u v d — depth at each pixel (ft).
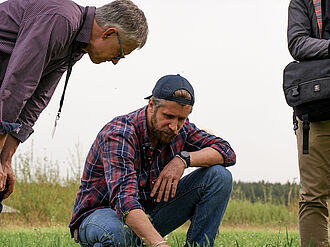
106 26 9.32
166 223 10.18
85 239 9.46
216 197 9.65
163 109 8.73
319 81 10.43
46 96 10.21
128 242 8.89
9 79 8.54
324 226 10.78
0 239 14.33
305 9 11.19
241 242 13.38
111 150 8.89
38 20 8.79
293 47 11.08
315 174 10.72
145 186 9.67
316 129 10.65
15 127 8.61
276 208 38.37
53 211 31.17
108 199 9.59
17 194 32.09
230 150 9.97
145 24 9.68
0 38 9.01
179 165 9.40
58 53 9.12
